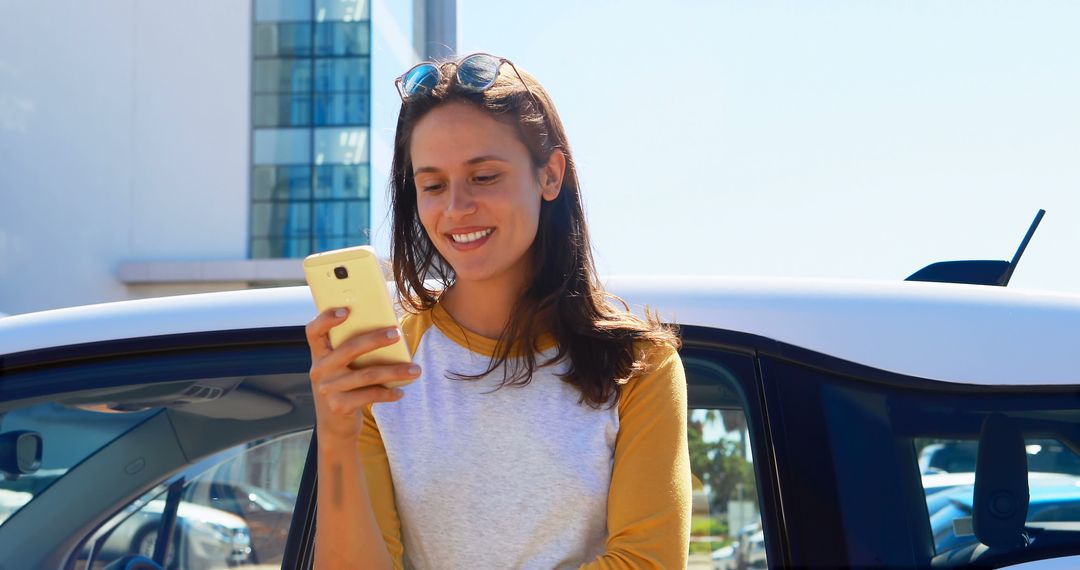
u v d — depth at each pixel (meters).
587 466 1.49
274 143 20.27
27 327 1.89
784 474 1.71
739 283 1.89
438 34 24.42
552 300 1.55
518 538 1.48
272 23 20.39
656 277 1.93
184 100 20.17
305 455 1.78
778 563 1.67
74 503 1.81
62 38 19.06
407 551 1.54
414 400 1.55
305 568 1.72
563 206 1.62
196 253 20.08
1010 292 1.90
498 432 1.51
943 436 1.75
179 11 20.19
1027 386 1.78
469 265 1.54
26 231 18.45
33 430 1.83
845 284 1.89
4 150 18.09
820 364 1.78
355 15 20.34
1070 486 1.73
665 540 1.44
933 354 1.79
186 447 1.81
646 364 1.54
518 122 1.54
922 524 1.69
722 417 1.88
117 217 19.84
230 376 1.83
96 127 19.59
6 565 1.79
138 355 1.85
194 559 1.77
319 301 1.37
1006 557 1.69
